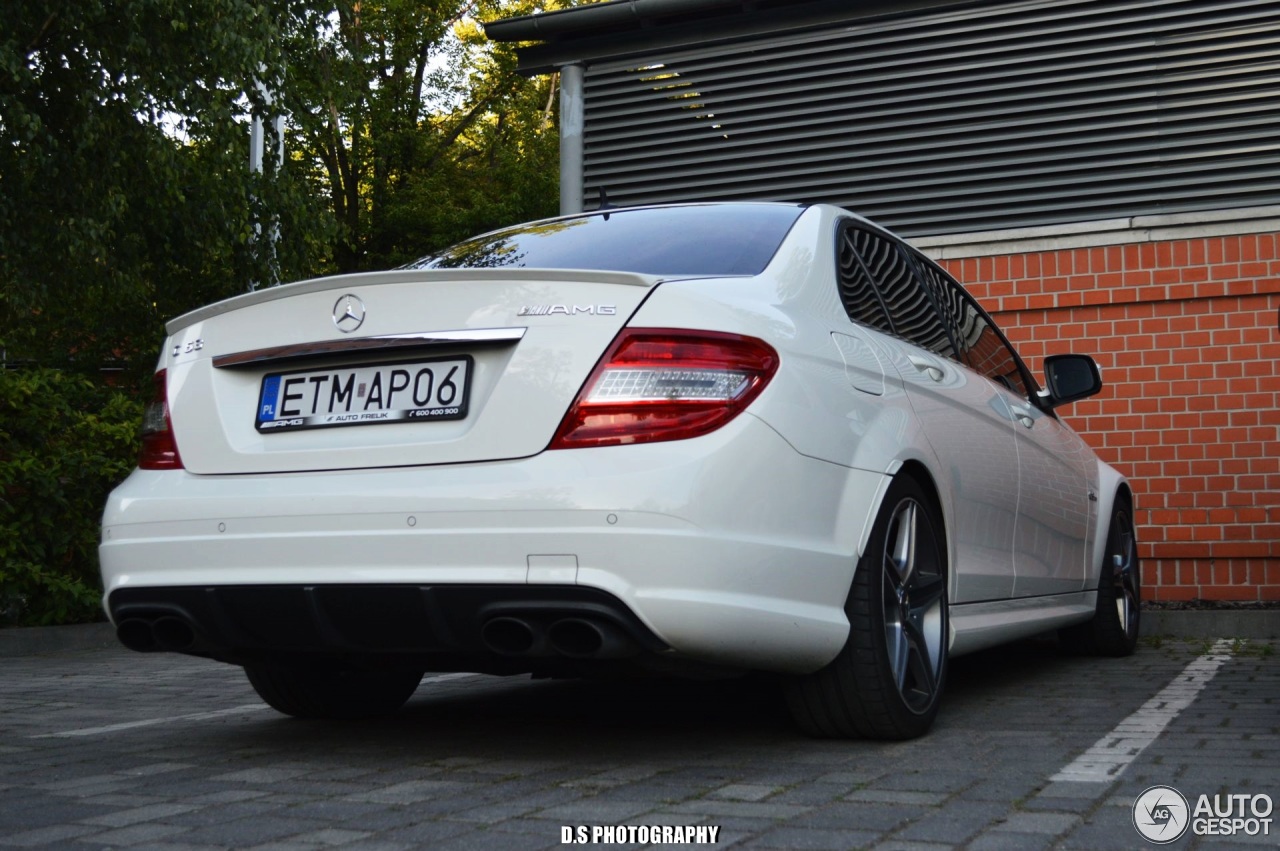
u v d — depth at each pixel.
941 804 2.78
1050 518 5.17
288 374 3.35
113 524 3.40
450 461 3.07
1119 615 6.06
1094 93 8.05
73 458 7.94
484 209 29.91
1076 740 3.62
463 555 2.98
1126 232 7.84
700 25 9.05
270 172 13.26
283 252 13.38
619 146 9.31
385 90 30.61
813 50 8.76
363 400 3.23
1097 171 8.01
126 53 11.45
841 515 3.31
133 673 6.05
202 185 12.62
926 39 8.47
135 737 3.98
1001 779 3.05
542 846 2.47
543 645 2.97
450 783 3.10
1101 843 2.43
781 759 3.34
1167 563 7.68
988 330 5.33
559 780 3.11
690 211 4.10
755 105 8.91
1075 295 7.93
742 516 3.00
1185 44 7.87
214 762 3.48
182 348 3.53
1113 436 7.84
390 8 29.48
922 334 4.41
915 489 3.73
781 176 8.82
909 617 3.65
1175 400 7.71
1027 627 4.86
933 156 8.41
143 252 13.08
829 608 3.28
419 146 31.06
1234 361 7.60
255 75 12.35
